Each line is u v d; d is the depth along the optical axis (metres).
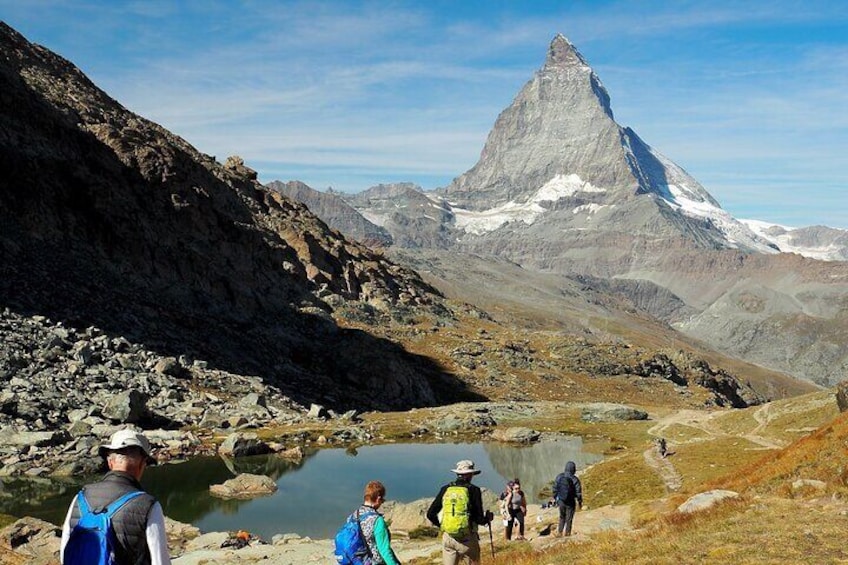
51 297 93.00
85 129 149.12
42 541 26.78
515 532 32.91
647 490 56.00
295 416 92.00
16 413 62.47
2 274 91.00
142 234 126.88
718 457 68.69
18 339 76.06
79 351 78.50
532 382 180.88
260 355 118.88
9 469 52.75
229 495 54.91
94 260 114.38
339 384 126.44
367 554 12.87
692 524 21.70
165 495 54.28
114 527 6.87
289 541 36.44
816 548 16.64
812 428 82.25
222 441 72.81
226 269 148.12
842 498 23.17
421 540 37.28
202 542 34.94
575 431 109.19
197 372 92.81
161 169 150.88
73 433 61.31
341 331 155.00
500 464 81.38
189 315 117.50
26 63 171.88
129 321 99.56
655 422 120.81
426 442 92.12
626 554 18.73
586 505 55.16
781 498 24.38
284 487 58.66
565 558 20.00
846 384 58.53
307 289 185.00
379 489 13.41
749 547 17.19
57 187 118.81
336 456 75.62
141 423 71.94
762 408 104.50
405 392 135.38
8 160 113.25
